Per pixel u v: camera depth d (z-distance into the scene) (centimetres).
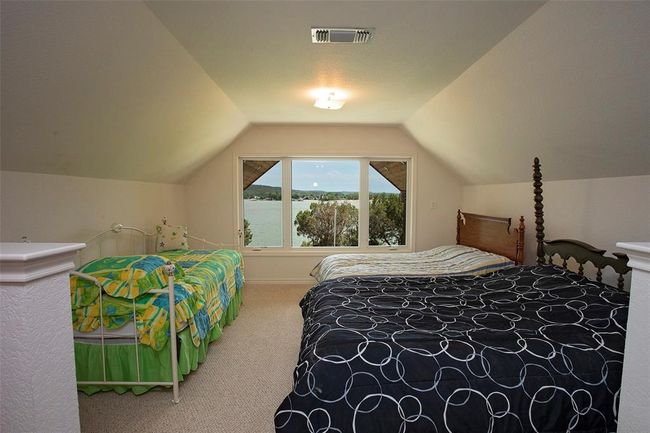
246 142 429
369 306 189
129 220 302
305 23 172
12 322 64
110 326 191
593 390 126
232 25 173
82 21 134
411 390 126
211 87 264
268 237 452
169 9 158
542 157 250
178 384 205
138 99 207
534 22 161
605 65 150
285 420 123
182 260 297
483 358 133
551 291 193
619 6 125
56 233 214
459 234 413
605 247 220
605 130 183
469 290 218
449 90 270
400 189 452
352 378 128
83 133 196
